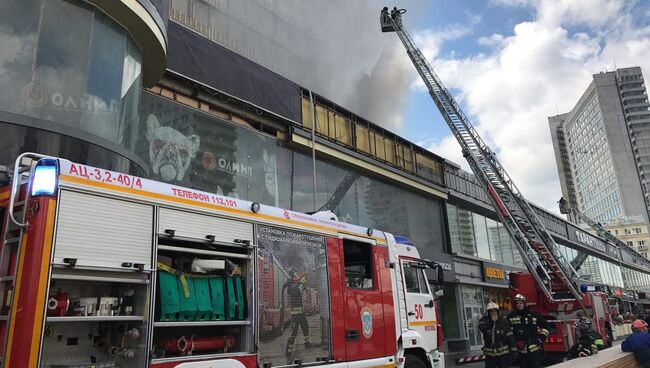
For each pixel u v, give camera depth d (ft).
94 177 14.32
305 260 20.58
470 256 75.36
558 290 52.90
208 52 41.78
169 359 14.93
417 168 69.51
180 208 16.37
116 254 14.28
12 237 13.43
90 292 14.26
